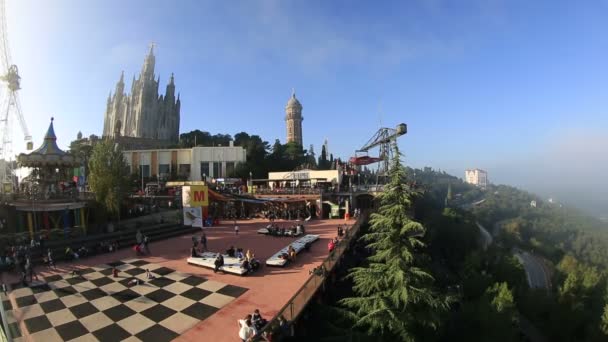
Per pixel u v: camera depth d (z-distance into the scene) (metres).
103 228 27.34
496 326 17.69
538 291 36.72
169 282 16.30
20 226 24.56
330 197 39.84
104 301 13.94
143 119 158.50
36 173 30.70
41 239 21.48
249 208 41.28
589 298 37.53
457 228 60.38
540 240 99.12
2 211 22.48
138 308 13.23
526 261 76.75
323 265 15.79
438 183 181.75
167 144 113.44
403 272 11.77
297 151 101.19
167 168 65.81
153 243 25.97
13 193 26.66
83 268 18.78
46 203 25.80
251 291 15.06
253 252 22.14
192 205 32.09
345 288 18.67
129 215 33.56
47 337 10.94
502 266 44.75
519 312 34.09
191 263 19.47
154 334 11.16
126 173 31.86
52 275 17.41
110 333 11.23
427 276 11.92
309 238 25.03
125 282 16.33
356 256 24.05
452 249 57.34
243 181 61.12
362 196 42.16
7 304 6.58
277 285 15.85
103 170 30.22
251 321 10.66
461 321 17.62
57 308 13.21
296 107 158.12
